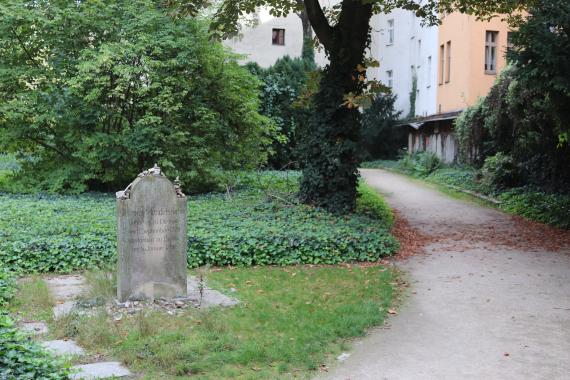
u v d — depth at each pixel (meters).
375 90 14.46
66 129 18.94
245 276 10.16
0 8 17.56
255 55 41.28
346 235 12.15
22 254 10.25
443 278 10.48
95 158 18.45
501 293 9.49
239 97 20.58
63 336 6.95
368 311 8.21
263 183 22.28
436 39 35.34
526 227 16.36
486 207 20.62
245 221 13.35
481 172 25.02
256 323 7.63
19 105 17.80
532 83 14.34
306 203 15.85
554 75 13.91
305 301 8.73
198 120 19.45
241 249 11.19
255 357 6.44
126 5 19.06
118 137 18.30
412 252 12.73
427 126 36.47
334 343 7.07
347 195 15.60
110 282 8.75
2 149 19.09
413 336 7.41
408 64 44.47
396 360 6.59
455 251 12.93
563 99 14.84
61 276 9.98
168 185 8.41
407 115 44.34
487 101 22.81
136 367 6.09
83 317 7.48
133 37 18.61
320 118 15.75
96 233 11.38
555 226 16.44
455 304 8.87
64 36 18.53
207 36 18.91
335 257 11.48
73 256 10.45
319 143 15.61
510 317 8.23
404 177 32.22
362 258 11.67
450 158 31.66
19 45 18.77
